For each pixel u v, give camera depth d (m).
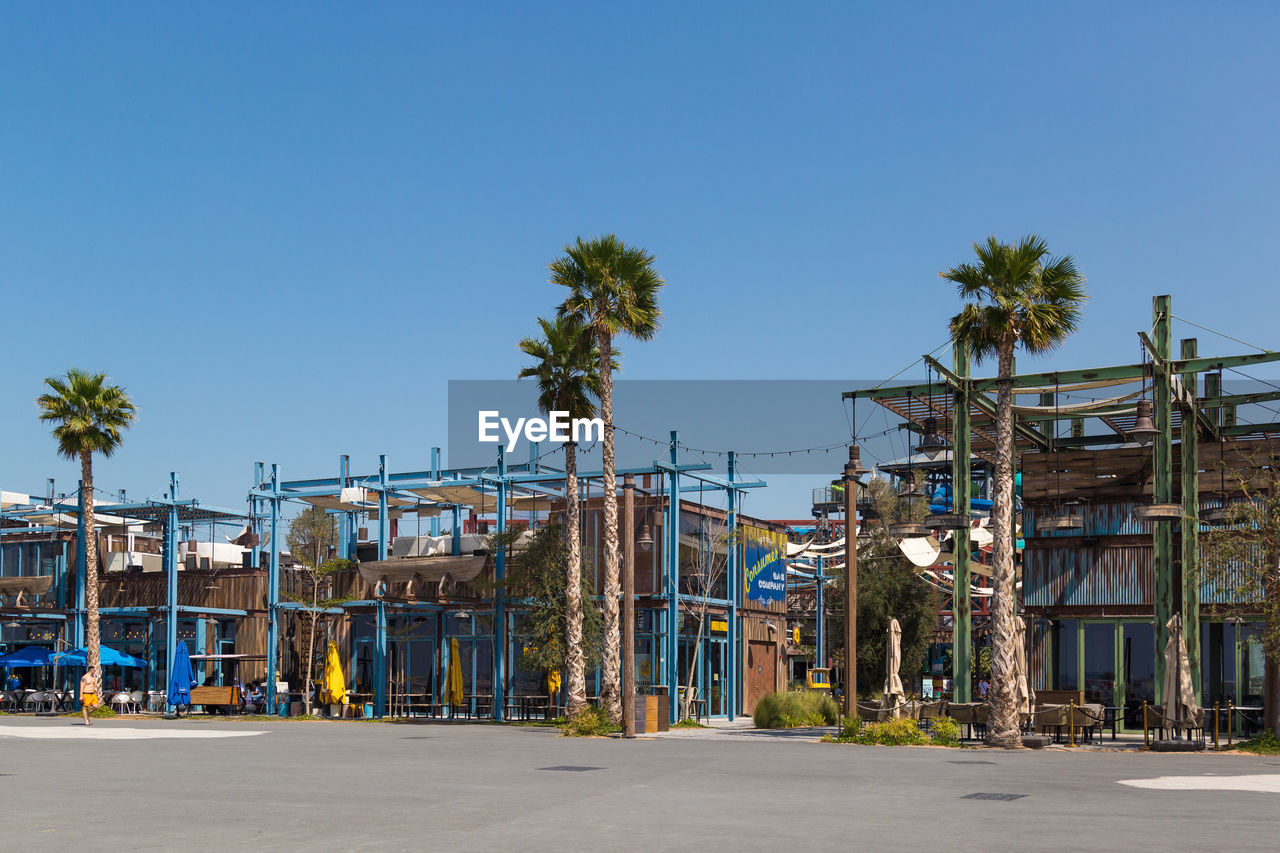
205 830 12.23
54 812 13.85
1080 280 27.58
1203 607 29.77
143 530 58.16
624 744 27.89
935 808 14.36
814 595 58.12
